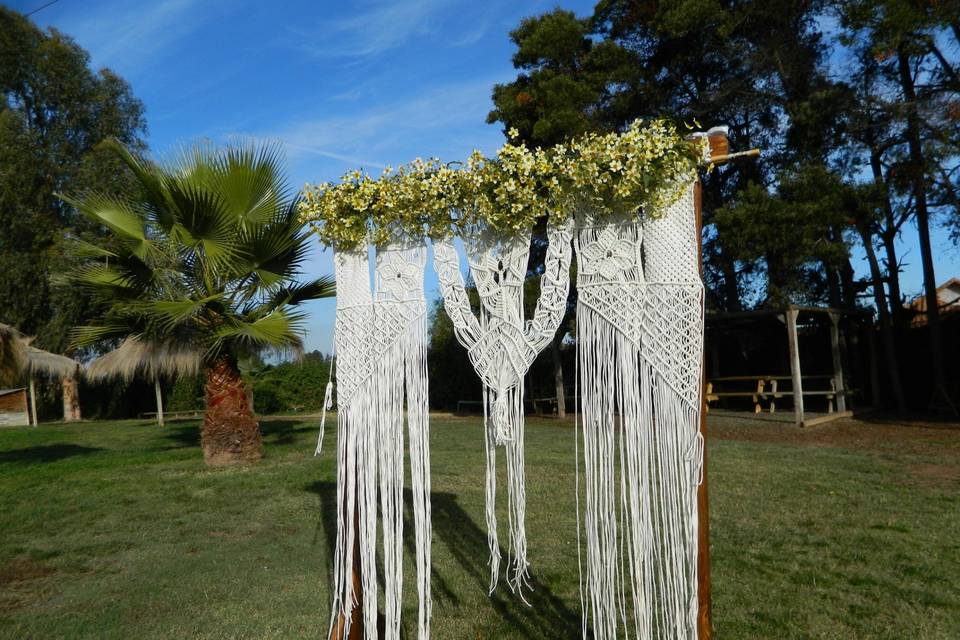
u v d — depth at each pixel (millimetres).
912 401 14727
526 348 2879
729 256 15438
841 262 12898
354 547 3246
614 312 2758
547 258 2861
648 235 2742
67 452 12047
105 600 4141
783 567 4344
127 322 9133
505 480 7637
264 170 8562
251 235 8477
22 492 7859
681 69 15641
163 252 8727
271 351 9594
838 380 13367
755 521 5465
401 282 3098
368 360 3148
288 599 4102
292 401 21625
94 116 23812
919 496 6219
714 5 13773
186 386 22188
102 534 5777
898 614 3588
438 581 4340
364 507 3125
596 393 2793
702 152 2697
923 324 15500
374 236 3090
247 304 9273
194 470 9055
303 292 9414
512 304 2902
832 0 13227
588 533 2822
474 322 2973
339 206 3104
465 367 18844
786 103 13852
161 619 3826
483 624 3672
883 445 9711
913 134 12484
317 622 3750
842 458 8555
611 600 2748
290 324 8938
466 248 3006
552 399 16750
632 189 2660
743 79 14188
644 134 2686
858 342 15516
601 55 14906
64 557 5102
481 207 2838
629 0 15703
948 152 11352
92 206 8648
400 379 3084
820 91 12867
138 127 24641
